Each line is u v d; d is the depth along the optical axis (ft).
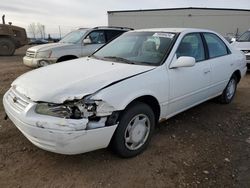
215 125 14.82
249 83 26.08
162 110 12.13
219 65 16.02
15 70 32.83
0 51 53.83
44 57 27.27
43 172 9.89
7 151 11.23
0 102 17.56
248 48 30.86
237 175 10.11
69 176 9.71
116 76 10.44
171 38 13.43
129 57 13.32
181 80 12.84
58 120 8.92
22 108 9.71
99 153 11.26
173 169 10.35
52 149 9.22
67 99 9.05
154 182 9.54
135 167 10.39
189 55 13.85
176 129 14.08
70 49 28.35
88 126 9.14
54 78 10.48
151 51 13.09
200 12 113.91
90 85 9.63
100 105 9.37
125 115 10.24
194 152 11.71
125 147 10.59
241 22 109.70
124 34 15.74
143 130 11.33
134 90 10.41
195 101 14.65
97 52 15.11
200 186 9.43
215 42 16.55
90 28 30.81
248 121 15.61
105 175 9.83
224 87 17.56
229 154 11.66
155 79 11.38
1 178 9.46
